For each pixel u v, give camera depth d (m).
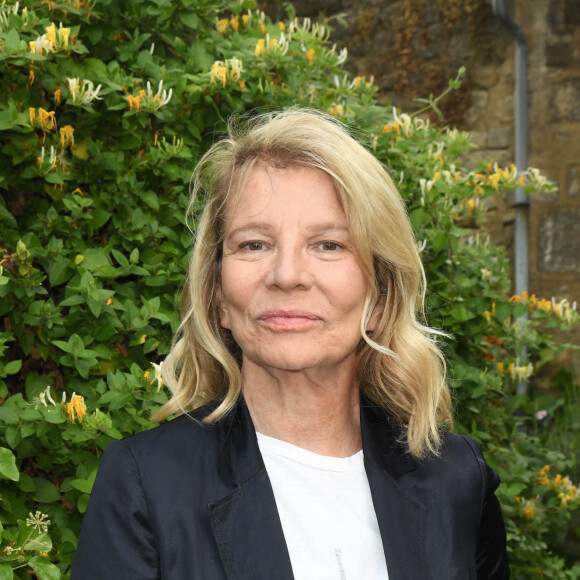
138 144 2.85
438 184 3.20
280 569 1.41
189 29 3.26
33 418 2.28
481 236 6.44
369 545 1.51
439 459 1.66
